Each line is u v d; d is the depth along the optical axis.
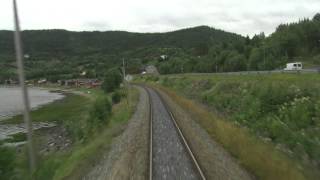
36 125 67.94
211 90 53.78
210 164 18.19
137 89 102.94
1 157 17.39
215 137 26.19
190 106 45.53
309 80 37.81
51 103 123.56
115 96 73.62
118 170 17.92
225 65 159.25
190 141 24.36
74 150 28.70
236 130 25.27
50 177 18.91
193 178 16.09
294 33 174.88
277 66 138.62
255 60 146.88
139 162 19.28
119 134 30.36
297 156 19.45
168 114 41.38
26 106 11.75
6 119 81.00
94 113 44.00
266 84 37.91
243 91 41.59
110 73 108.19
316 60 138.88
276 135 24.75
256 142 21.89
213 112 40.12
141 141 25.39
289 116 26.53
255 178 16.25
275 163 16.80
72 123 59.06
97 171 18.72
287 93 31.02
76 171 18.77
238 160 19.34
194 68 183.88
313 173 16.53
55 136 52.97
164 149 22.27
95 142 26.45
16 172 17.14
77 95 160.38
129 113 44.66
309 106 26.02
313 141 20.05
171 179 16.08
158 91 91.56
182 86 83.62
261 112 30.94
